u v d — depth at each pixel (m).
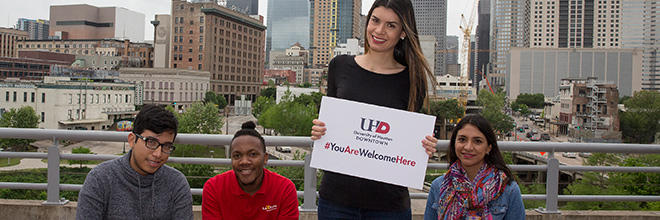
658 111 78.75
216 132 61.06
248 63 138.00
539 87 171.75
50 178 4.01
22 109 52.78
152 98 101.44
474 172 2.74
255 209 2.74
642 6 192.38
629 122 79.50
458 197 2.68
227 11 123.94
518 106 149.12
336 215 2.41
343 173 2.37
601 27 197.62
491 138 2.62
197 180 7.12
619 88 165.12
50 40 156.62
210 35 118.69
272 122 64.75
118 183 2.46
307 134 63.50
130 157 2.52
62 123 60.91
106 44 149.75
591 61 166.88
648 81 193.75
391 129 2.37
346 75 2.45
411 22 2.26
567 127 88.44
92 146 46.03
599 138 73.44
